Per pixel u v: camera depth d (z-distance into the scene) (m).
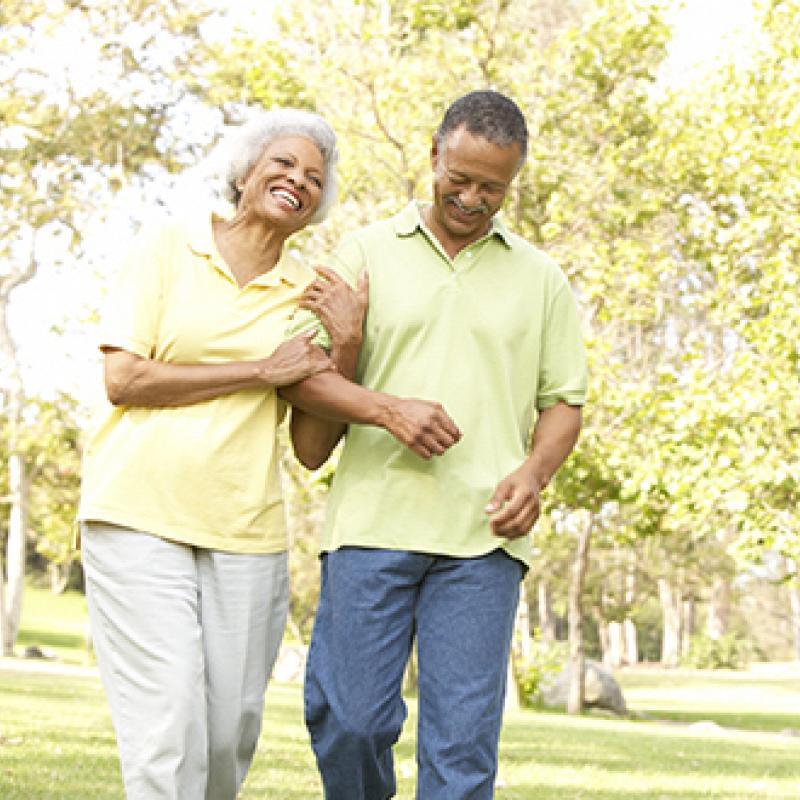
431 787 3.76
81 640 47.16
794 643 53.62
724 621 53.50
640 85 19.12
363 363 3.91
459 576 3.76
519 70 18.91
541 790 7.96
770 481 15.41
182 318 3.84
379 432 3.83
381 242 3.92
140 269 3.86
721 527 17.02
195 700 3.69
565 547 35.44
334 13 18.44
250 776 7.40
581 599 24.00
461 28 18.23
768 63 16.42
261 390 3.87
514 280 3.91
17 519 31.81
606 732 15.81
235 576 3.85
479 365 3.84
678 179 18.52
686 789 8.61
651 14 18.27
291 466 21.50
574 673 23.81
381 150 18.80
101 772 7.09
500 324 3.85
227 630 3.85
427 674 3.79
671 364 21.14
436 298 3.83
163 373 3.76
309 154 3.92
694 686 38.50
